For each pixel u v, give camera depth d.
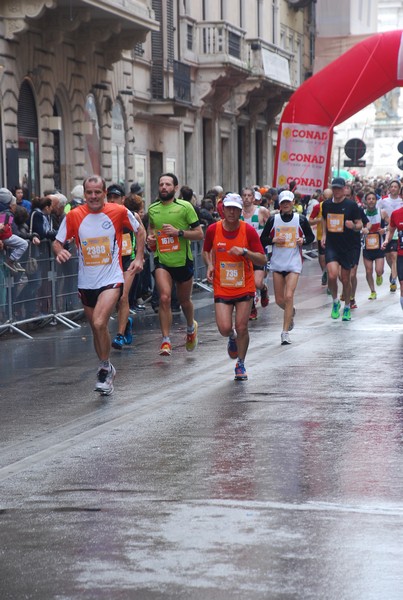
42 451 9.86
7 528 7.55
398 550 6.94
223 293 13.55
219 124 49.59
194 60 45.03
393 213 19.45
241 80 48.47
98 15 31.50
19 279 18.88
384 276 31.39
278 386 13.12
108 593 6.24
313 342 17.17
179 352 16.27
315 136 33.97
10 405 12.10
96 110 35.00
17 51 28.52
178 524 7.55
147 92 40.25
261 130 58.62
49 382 13.63
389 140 106.94
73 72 32.75
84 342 17.77
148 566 6.68
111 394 12.73
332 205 19.97
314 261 39.53
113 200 17.66
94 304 12.83
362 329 18.83
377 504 8.02
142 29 34.59
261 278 20.92
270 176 60.31
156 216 15.62
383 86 33.84
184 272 15.72
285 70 54.53
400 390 12.73
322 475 8.88
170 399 12.33
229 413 11.47
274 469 9.08
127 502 8.14
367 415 11.29
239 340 13.59
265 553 6.91
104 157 35.75
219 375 14.03
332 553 6.89
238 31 47.41
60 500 8.23
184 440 10.20
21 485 8.71
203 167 48.38
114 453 9.73
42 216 19.83
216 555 6.88
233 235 13.45
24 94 29.66
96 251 12.66
